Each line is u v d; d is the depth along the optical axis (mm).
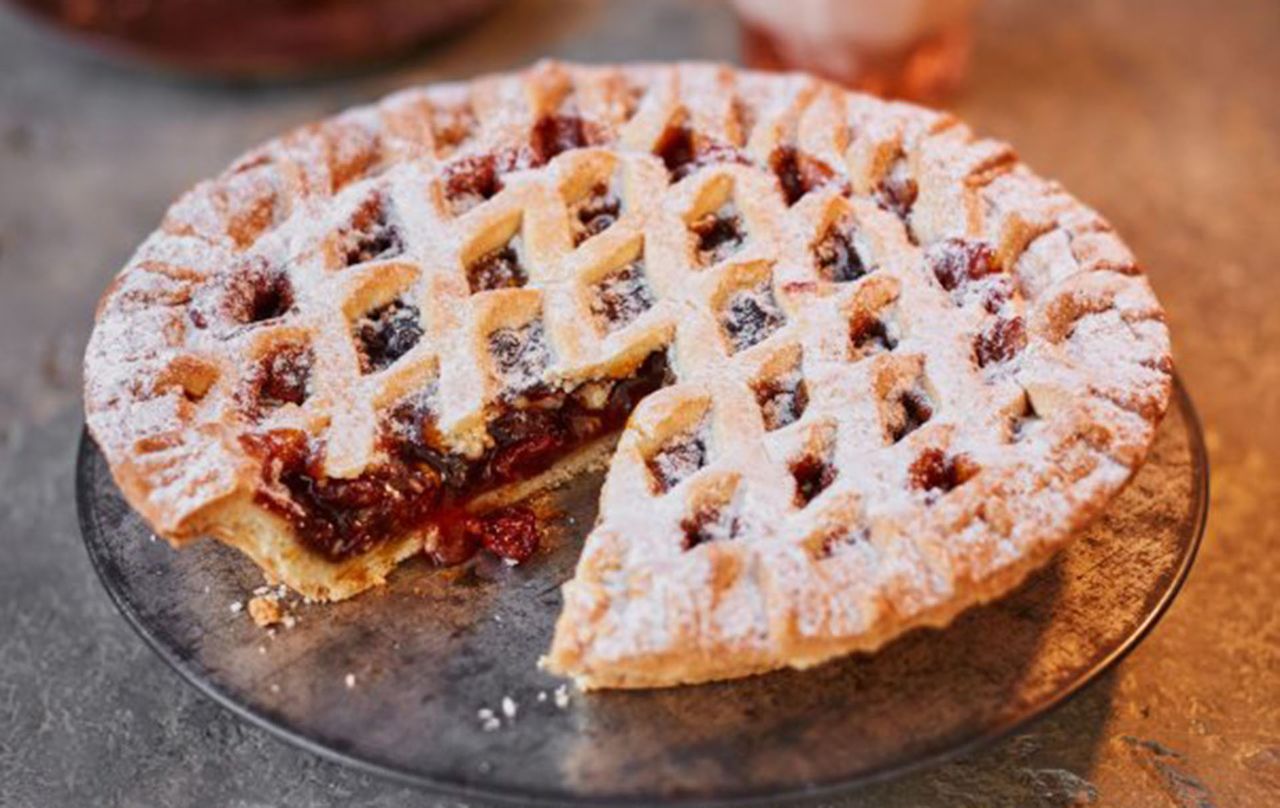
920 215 571
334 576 533
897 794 516
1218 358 643
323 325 543
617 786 477
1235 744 529
